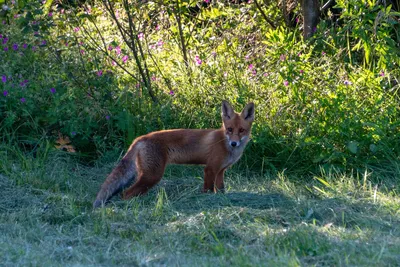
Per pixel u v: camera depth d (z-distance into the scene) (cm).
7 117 1288
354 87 1370
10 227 900
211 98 1408
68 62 1352
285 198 1064
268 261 732
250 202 1038
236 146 1112
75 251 800
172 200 1079
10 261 761
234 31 1658
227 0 1780
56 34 1480
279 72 1393
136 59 1399
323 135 1290
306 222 923
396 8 1678
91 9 1564
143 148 1088
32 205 1007
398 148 1263
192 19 1773
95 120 1359
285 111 1350
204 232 855
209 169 1120
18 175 1127
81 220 938
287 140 1311
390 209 992
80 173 1243
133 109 1388
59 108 1295
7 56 1361
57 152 1285
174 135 1120
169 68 1522
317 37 1575
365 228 885
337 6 1483
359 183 1159
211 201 1045
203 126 1352
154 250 806
